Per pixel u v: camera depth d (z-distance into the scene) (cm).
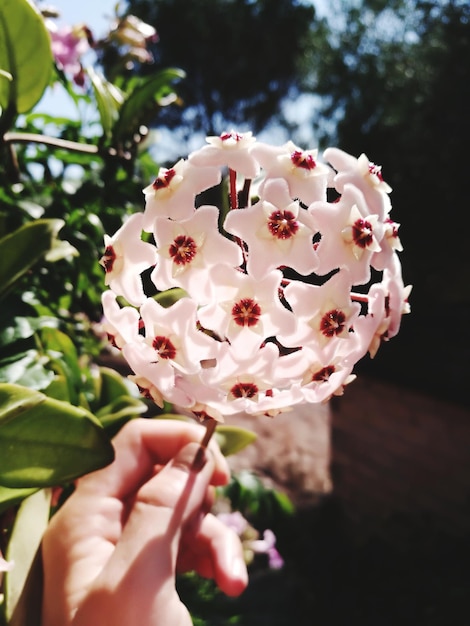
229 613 31
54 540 12
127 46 21
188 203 9
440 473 41
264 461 61
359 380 50
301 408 73
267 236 9
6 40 12
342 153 10
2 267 12
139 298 10
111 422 14
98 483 13
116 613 10
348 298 9
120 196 17
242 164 9
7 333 12
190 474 12
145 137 17
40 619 11
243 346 9
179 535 11
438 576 36
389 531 42
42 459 11
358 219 9
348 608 37
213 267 9
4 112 14
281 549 44
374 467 48
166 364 9
